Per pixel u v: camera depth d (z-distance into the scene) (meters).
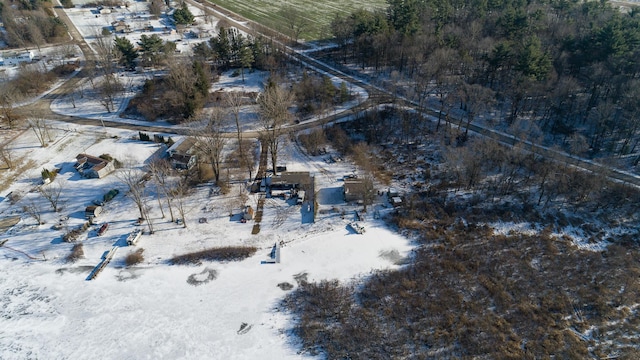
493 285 56.94
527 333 50.75
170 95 96.94
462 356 47.91
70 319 52.41
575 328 51.69
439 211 70.69
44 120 90.25
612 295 56.12
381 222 68.62
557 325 51.88
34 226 66.88
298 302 54.78
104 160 79.44
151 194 74.06
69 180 77.25
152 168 69.69
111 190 74.38
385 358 47.84
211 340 49.91
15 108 100.94
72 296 55.41
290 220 68.88
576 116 93.81
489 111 97.00
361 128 93.94
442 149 85.69
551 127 91.56
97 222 68.06
